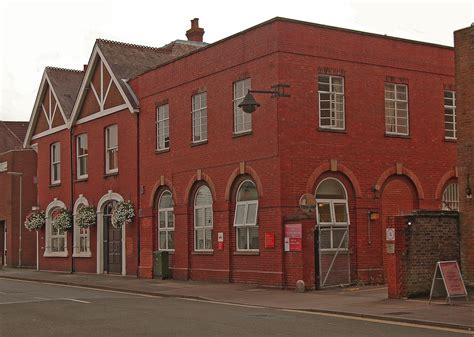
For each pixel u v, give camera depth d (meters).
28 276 34.09
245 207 24.47
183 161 27.62
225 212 25.19
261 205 23.45
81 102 35.38
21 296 22.16
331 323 14.48
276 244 22.77
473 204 18.42
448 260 18.95
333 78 24.28
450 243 19.06
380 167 24.98
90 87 34.84
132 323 14.65
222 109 25.47
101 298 21.36
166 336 12.67
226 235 25.12
